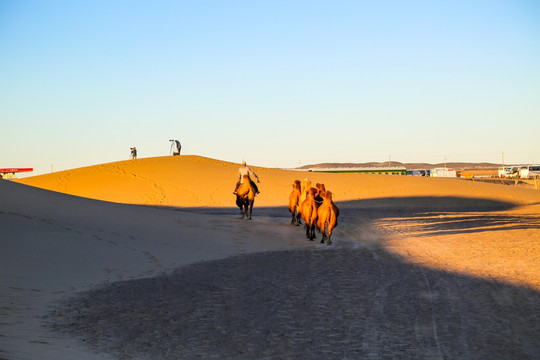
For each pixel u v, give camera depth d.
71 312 11.21
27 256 16.31
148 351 8.72
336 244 23.77
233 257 19.84
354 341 9.24
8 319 10.19
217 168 78.56
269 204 57.66
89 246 19.05
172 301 12.43
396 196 61.03
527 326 10.02
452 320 10.54
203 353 8.62
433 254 20.23
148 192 66.00
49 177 74.50
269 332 9.85
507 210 48.28
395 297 12.70
